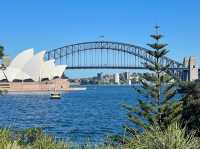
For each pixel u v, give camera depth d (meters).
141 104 35.88
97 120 85.25
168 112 33.81
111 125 70.44
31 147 15.47
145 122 36.69
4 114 111.69
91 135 53.25
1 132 16.22
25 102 180.12
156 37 39.94
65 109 129.62
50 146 15.50
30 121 89.00
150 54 39.81
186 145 12.88
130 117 35.53
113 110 117.25
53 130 65.81
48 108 137.50
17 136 18.22
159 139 13.05
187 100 30.69
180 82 34.00
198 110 28.39
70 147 15.80
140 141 13.66
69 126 74.12
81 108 131.75
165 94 36.16
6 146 13.38
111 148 14.66
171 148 12.81
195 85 31.27
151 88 37.28
